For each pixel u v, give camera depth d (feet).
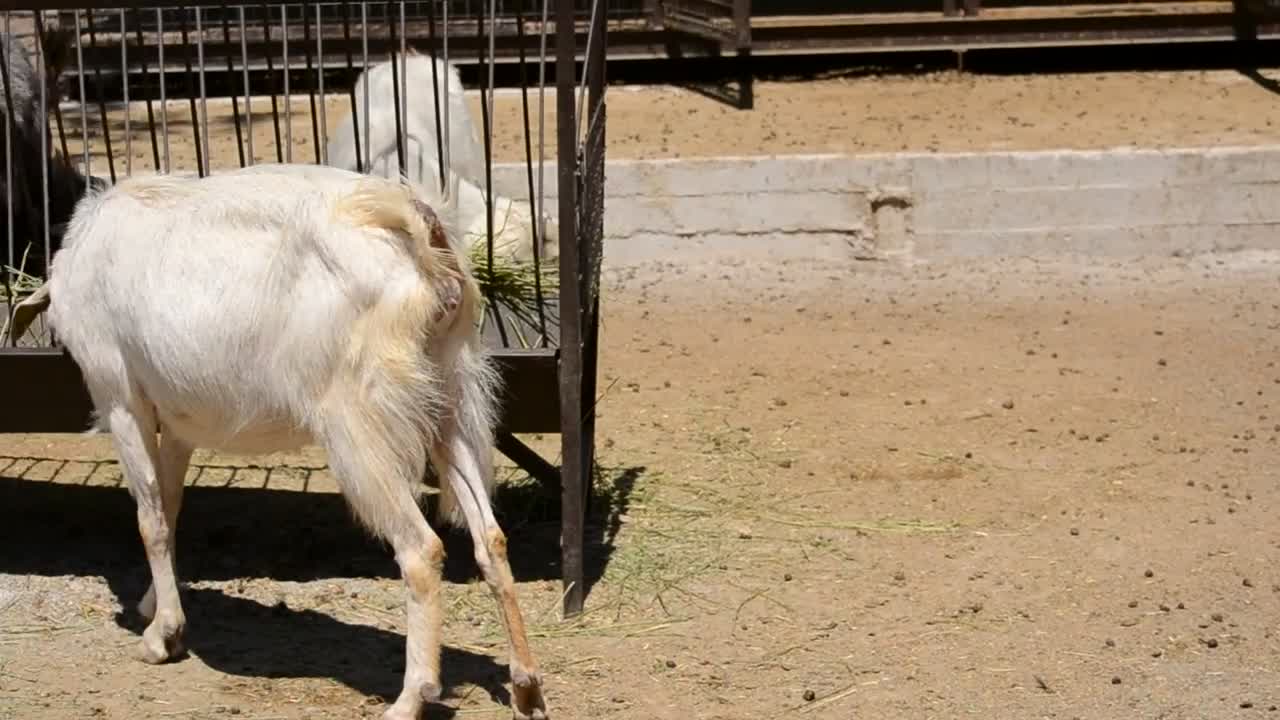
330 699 16.12
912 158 35.22
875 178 35.29
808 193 35.32
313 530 20.97
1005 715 15.94
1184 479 22.77
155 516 16.69
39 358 17.89
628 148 38.58
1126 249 35.68
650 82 46.37
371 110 26.27
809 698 16.21
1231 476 22.86
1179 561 19.90
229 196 15.33
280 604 18.39
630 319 31.40
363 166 22.77
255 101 42.88
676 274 34.60
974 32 46.11
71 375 18.07
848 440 24.52
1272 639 17.70
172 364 15.34
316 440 15.08
